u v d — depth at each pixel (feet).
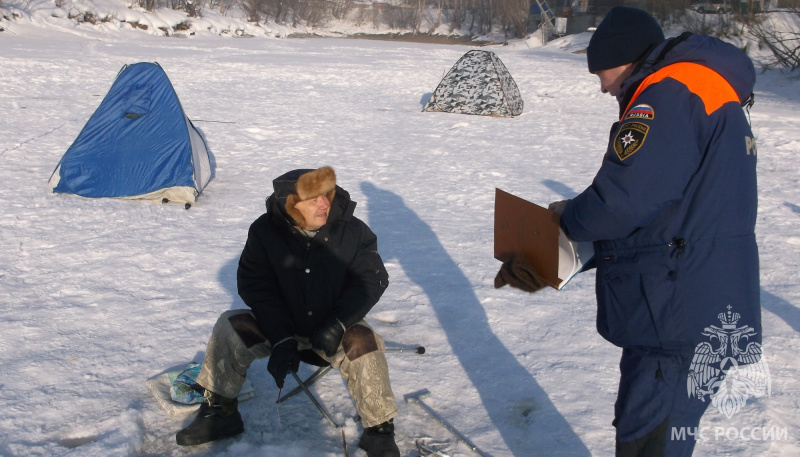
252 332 10.03
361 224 10.31
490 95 50.85
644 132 7.09
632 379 7.74
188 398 11.00
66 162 24.52
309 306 10.16
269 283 10.15
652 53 7.63
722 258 7.24
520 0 198.18
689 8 132.16
